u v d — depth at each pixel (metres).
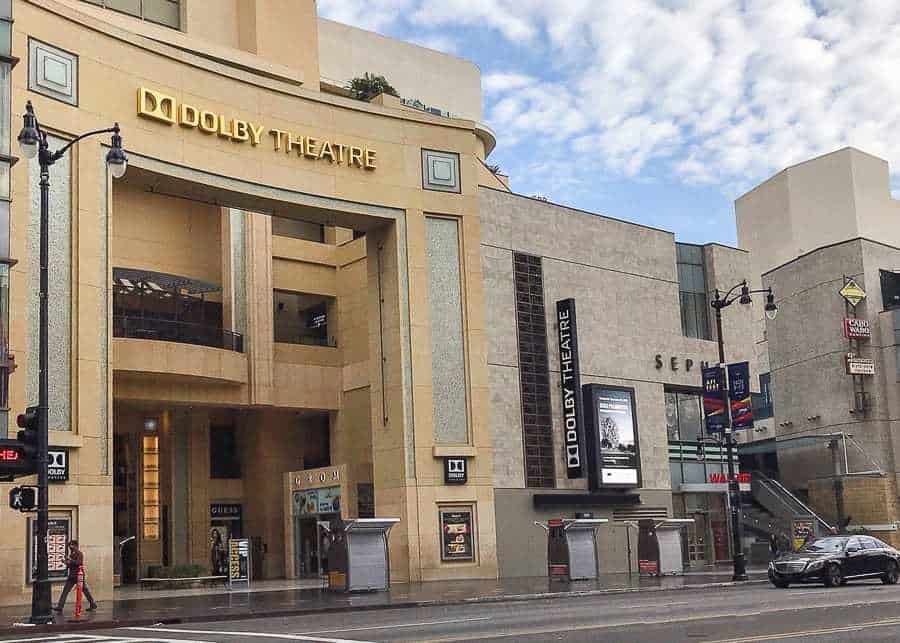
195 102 35.09
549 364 43.94
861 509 55.03
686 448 49.44
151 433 45.41
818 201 82.12
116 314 39.28
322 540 41.53
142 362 38.12
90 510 29.91
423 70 62.16
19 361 28.73
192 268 42.88
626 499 45.03
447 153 41.19
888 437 55.34
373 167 39.19
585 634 16.16
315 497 41.44
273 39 46.66
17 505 22.84
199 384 41.31
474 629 17.42
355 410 44.94
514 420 42.19
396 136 40.09
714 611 20.64
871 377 56.00
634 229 48.94
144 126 33.47
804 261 60.25
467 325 40.19
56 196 30.80
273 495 46.16
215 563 45.19
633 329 47.69
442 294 40.12
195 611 24.72
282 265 45.88
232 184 35.75
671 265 50.19
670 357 48.94
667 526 39.25
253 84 36.81
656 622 18.19
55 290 30.36
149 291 40.34
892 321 55.75
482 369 40.19
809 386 59.25
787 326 61.41
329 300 47.38
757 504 56.78
